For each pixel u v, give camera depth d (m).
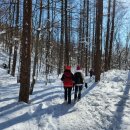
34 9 14.91
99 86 19.59
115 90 17.33
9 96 15.09
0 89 18.80
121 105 12.85
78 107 12.76
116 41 67.94
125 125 9.79
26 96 13.12
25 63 12.98
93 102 13.61
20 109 11.80
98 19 22.42
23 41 12.97
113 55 73.06
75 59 47.66
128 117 10.80
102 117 10.95
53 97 15.35
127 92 16.28
